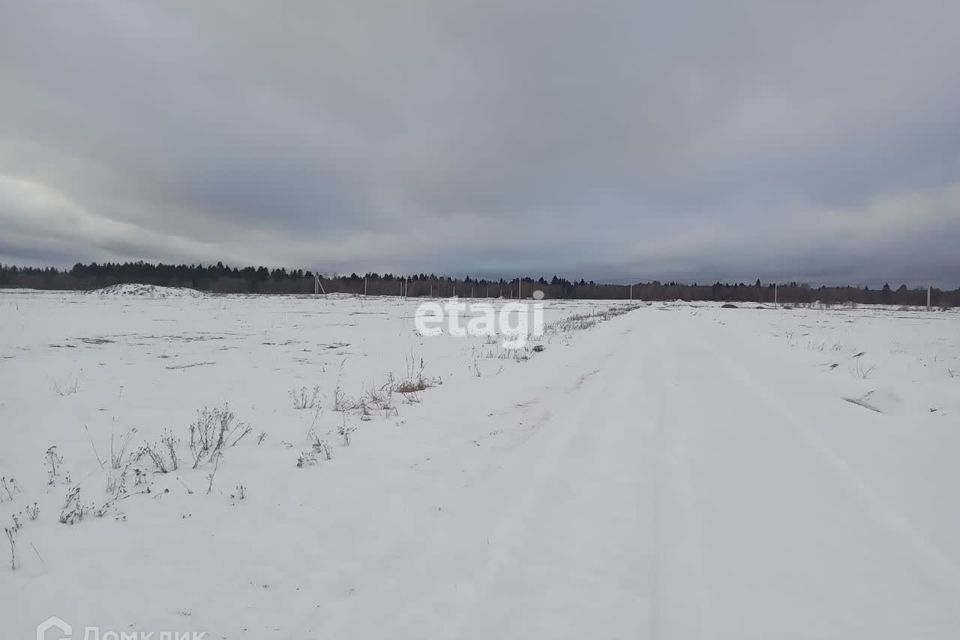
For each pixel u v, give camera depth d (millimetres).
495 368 13086
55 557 3898
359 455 6332
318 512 4773
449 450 6539
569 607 3373
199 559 3949
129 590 3533
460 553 4062
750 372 12164
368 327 27219
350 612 3361
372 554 4070
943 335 25250
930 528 4293
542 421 7848
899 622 3162
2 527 4363
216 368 13164
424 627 3205
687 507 4766
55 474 5594
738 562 3852
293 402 9266
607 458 6082
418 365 13883
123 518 4562
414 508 4871
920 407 8164
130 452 6359
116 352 15672
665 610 3326
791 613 3262
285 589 3604
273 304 53156
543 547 4117
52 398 9266
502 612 3330
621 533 4316
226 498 5035
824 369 12375
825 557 3898
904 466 5660
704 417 7902
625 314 44219
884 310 67500
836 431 7035
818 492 5035
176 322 27688
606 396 9477
